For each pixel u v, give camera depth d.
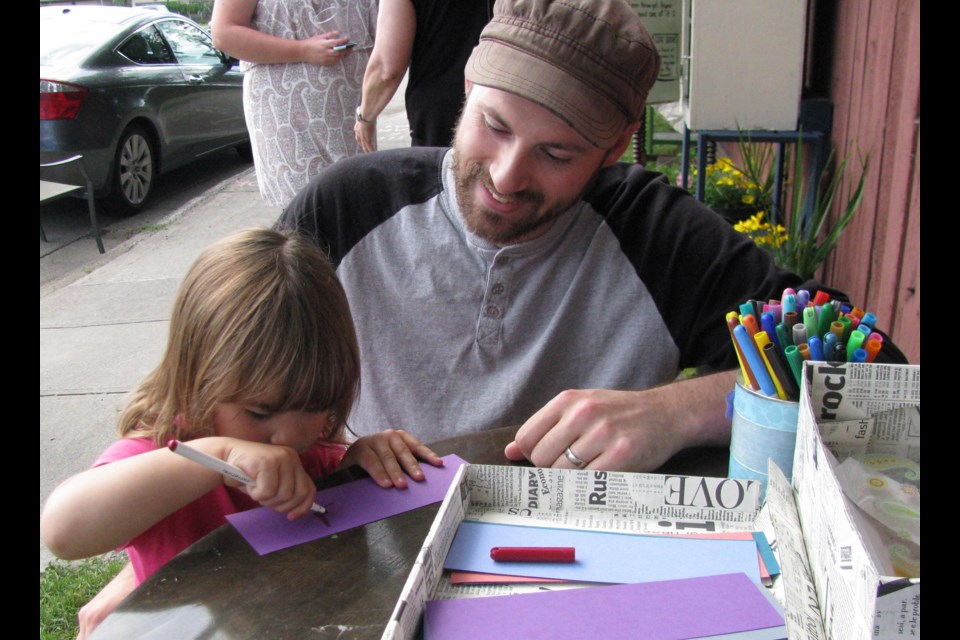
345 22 2.32
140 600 0.71
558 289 1.21
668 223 1.23
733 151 4.43
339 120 2.38
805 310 0.75
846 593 0.54
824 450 0.60
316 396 0.96
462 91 1.89
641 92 1.02
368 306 1.23
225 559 0.78
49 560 2.04
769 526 0.75
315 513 0.85
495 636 0.62
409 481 0.92
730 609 0.65
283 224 1.27
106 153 4.75
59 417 2.81
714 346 1.19
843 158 2.67
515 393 1.19
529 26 0.97
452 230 1.21
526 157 1.01
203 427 0.98
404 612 0.60
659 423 0.94
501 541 0.76
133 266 4.32
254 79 2.37
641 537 0.77
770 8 2.61
